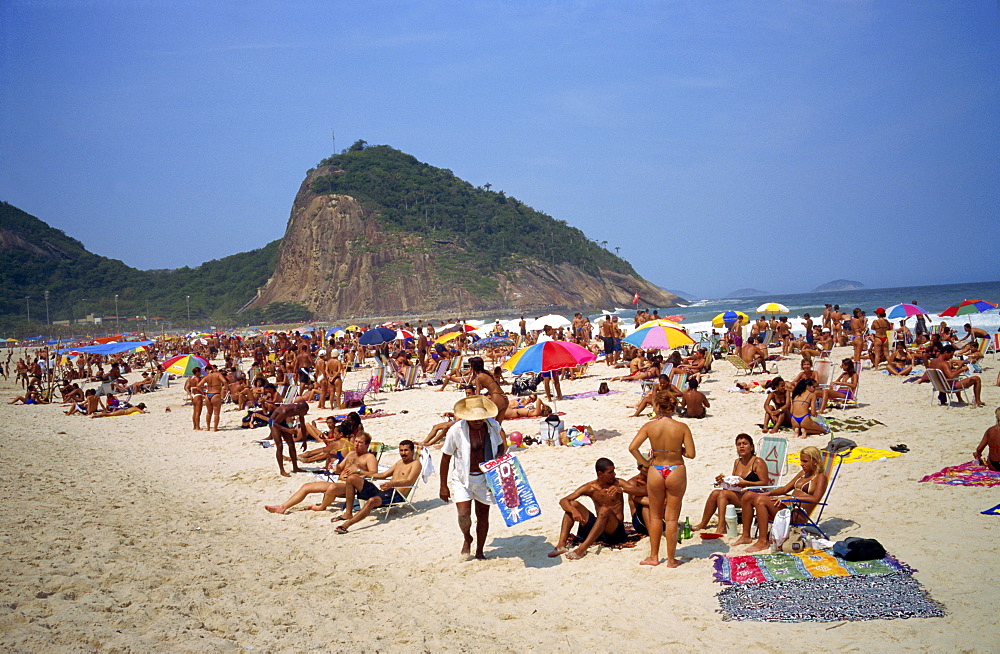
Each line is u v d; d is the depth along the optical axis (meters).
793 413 10.30
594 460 9.67
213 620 4.54
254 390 18.61
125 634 4.12
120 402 19.91
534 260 163.12
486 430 6.16
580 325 26.92
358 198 161.88
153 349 40.59
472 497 6.12
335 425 10.97
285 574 5.85
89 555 5.78
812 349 19.38
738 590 4.92
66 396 22.22
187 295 175.88
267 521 7.98
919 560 5.15
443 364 19.88
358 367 26.98
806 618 4.39
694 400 12.23
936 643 3.91
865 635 4.11
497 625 4.76
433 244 155.25
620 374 19.31
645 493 6.23
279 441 10.19
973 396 11.61
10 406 22.70
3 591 4.64
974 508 6.21
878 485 7.29
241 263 196.12
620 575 5.52
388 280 143.25
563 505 6.26
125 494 9.07
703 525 6.44
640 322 24.19
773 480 7.01
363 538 7.19
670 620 4.62
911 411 11.38
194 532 7.23
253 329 125.44
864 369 17.09
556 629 4.64
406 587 5.66
